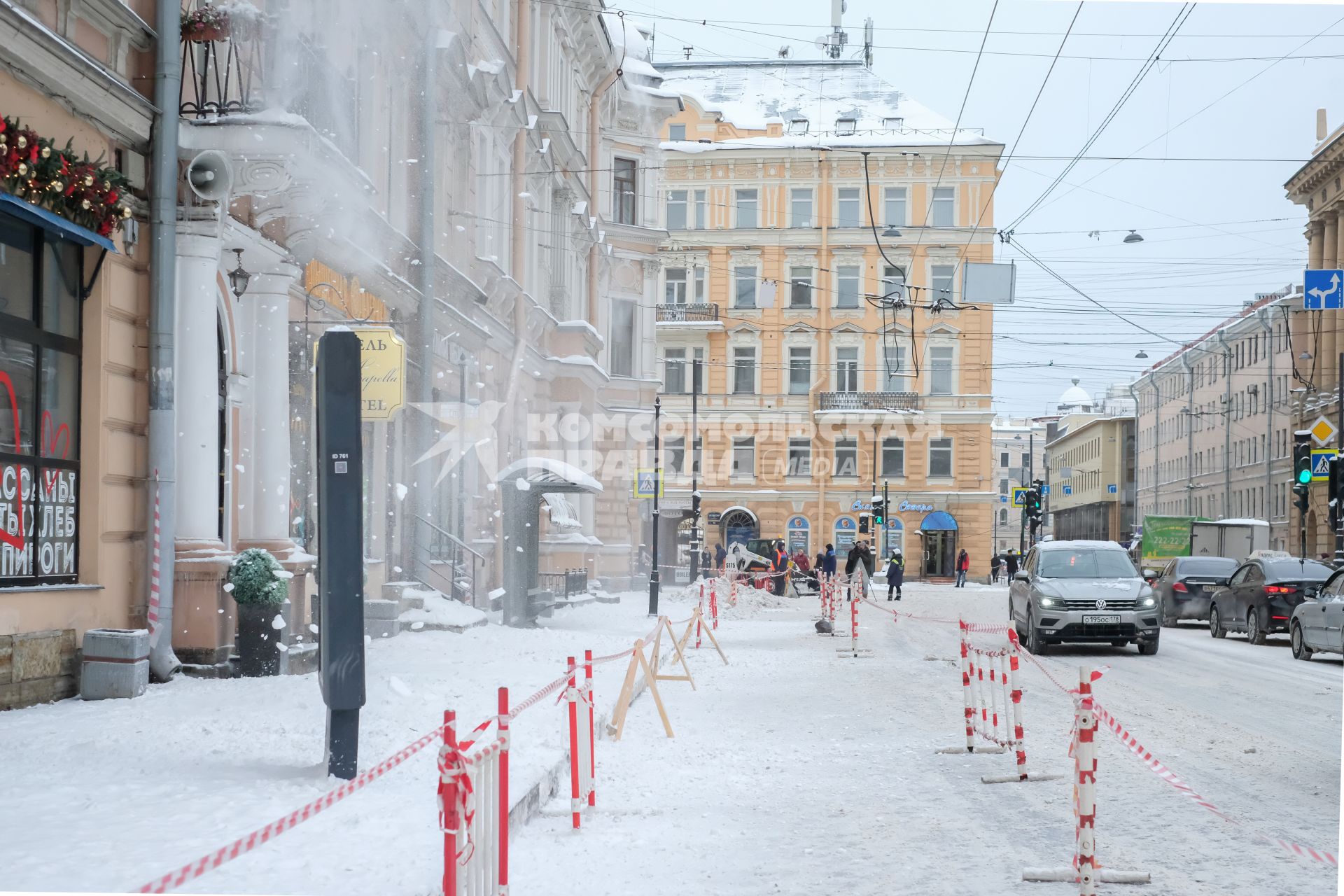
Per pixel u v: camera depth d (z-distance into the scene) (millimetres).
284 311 15641
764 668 19344
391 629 18875
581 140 40531
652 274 46219
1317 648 20734
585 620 27672
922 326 65688
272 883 5801
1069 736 11953
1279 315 68750
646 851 7402
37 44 10766
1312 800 8836
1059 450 136375
